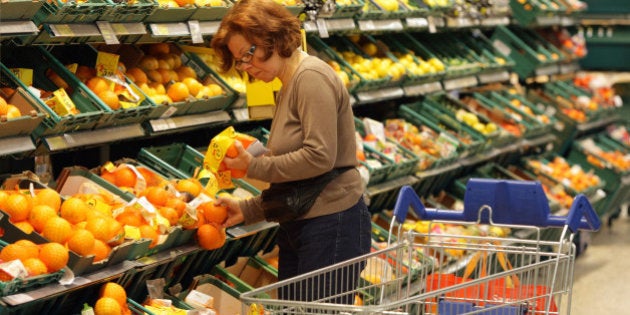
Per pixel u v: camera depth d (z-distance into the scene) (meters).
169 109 4.02
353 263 3.11
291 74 3.19
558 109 8.45
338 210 3.27
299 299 3.21
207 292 3.87
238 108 4.55
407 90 6.13
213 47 3.16
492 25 7.57
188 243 3.71
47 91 3.72
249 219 3.63
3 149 3.23
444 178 6.42
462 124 6.73
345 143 3.28
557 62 8.66
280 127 3.23
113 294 3.23
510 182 3.49
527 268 2.95
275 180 3.21
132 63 4.23
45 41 3.52
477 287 3.39
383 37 6.56
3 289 2.82
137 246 3.35
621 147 9.15
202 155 4.36
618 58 9.93
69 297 3.26
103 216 3.28
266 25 3.06
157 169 4.12
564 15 8.87
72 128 3.57
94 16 3.62
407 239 3.47
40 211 3.14
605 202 8.27
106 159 4.54
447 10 6.57
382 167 5.28
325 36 4.98
